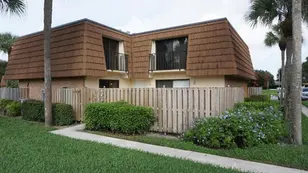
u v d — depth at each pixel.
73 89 9.67
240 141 5.53
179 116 7.14
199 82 11.57
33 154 4.73
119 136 6.90
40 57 12.22
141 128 7.15
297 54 5.77
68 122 9.10
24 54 13.26
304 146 5.44
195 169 4.01
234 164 4.43
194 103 6.92
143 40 13.30
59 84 11.95
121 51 13.14
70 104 9.73
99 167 4.02
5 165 4.03
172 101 7.27
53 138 6.30
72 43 10.77
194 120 6.73
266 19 10.20
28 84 13.75
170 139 6.50
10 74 13.66
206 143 5.64
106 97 8.76
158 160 4.49
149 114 7.21
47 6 8.60
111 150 5.16
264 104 8.37
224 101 7.16
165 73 12.81
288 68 8.59
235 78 13.38
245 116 6.07
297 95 5.75
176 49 12.75
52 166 4.03
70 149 5.17
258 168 4.20
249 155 4.84
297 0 5.77
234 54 10.34
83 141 6.05
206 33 11.11
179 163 4.33
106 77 12.09
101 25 11.59
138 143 6.07
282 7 9.64
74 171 3.80
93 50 10.71
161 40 13.16
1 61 22.83
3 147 5.23
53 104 9.21
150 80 13.42
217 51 10.55
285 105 8.40
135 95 8.00
